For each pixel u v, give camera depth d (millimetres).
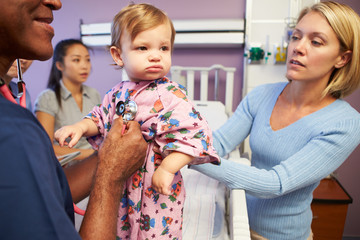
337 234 1751
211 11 2309
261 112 1194
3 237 324
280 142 1066
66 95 1908
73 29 2572
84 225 524
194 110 767
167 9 2354
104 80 2635
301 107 1077
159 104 759
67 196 492
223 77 2428
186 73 2453
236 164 967
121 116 743
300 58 974
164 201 764
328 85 1022
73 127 809
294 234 1083
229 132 1250
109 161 601
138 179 744
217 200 1238
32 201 335
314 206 1739
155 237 766
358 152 2297
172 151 704
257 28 2193
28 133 357
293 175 910
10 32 411
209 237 1010
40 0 445
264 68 2211
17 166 331
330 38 930
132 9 791
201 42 2232
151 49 762
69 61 1873
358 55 949
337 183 1928
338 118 979
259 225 1128
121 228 789
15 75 1365
